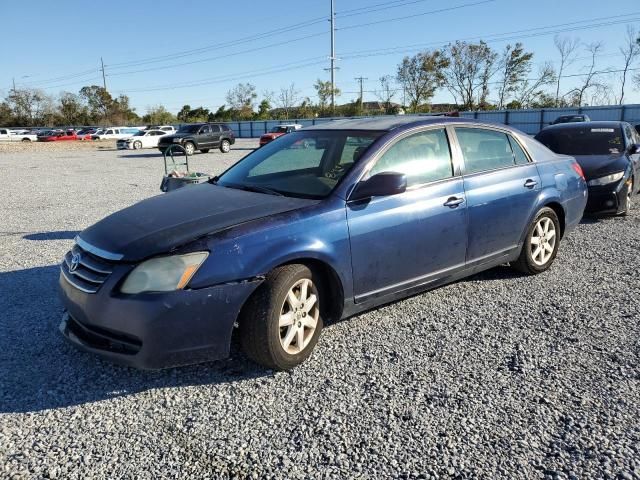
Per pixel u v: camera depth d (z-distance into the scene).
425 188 4.01
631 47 46.97
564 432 2.73
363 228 3.61
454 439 2.69
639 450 2.58
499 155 4.75
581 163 7.91
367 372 3.38
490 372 3.36
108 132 56.50
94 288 3.12
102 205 10.12
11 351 3.71
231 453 2.62
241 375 3.38
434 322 4.13
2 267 5.81
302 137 4.46
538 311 4.32
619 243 6.41
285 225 3.32
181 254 3.04
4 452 2.63
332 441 2.69
